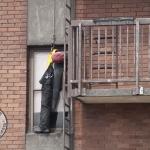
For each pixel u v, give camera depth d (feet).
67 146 80.23
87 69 81.05
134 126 79.92
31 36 82.89
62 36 82.53
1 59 82.64
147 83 80.02
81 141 80.33
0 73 82.33
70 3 82.89
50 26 82.84
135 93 70.90
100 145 80.07
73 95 72.95
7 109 81.61
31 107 82.48
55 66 80.84
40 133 81.00
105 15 82.43
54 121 81.76
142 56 73.46
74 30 74.33
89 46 77.56
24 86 81.97
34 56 83.41
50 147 80.43
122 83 80.33
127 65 72.49
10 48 82.84
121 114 80.28
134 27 76.33
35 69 83.25
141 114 80.07
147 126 79.82
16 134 81.15
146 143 79.56
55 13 82.99
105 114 80.48
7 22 83.30
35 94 82.79
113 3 82.53
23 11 83.41
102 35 81.15
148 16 81.82
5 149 80.94
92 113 80.74
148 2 82.12
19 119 81.41
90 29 74.49
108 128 80.23
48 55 83.35
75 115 80.94
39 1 83.35
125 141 79.82
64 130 77.36
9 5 83.56
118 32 81.15
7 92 81.97
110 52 78.84
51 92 80.79
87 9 82.69
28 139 80.89
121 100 77.20
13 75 82.28
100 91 72.02
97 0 82.74
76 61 74.84
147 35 80.89
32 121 82.28
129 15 82.12
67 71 79.30
